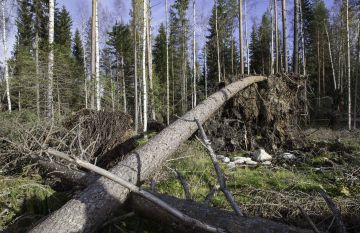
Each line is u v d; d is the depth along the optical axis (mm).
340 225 2850
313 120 17125
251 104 7484
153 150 3922
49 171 4086
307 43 32562
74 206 2744
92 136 5312
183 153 6070
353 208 3623
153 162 3811
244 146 7523
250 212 3707
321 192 3045
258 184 4855
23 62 11578
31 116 5996
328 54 31688
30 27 18719
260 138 7527
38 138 4898
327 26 30734
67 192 3775
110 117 5730
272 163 6465
